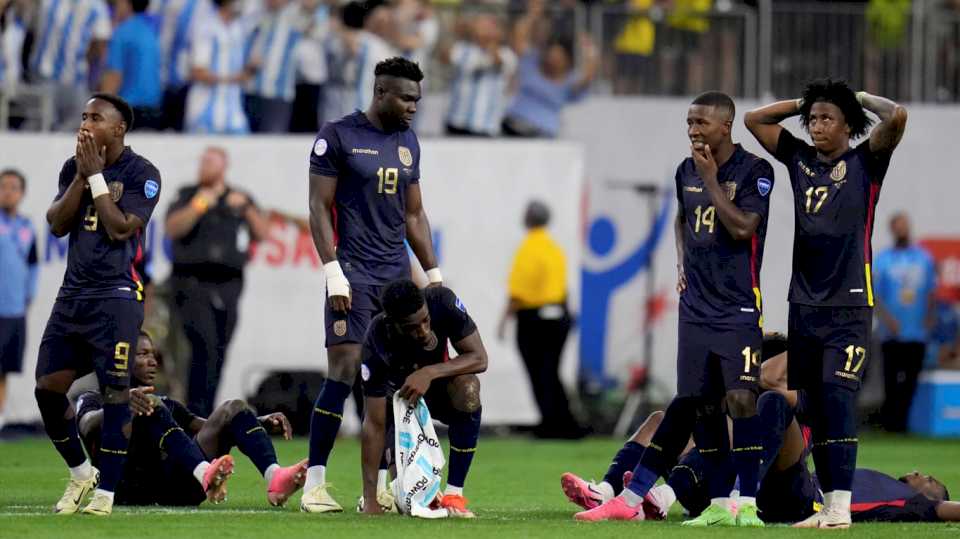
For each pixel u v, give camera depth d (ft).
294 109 211.82
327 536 85.61
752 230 97.91
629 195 220.23
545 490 134.21
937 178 225.97
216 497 104.83
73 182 96.73
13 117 208.74
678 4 227.40
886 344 223.71
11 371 193.16
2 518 93.81
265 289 198.59
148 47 205.98
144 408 103.60
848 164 98.73
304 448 182.29
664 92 227.61
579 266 204.44
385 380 100.42
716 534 90.33
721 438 99.81
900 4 230.07
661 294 219.41
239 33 208.44
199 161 197.57
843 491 97.55
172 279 196.24
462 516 100.78
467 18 220.64
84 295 97.04
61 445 100.37
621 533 90.33
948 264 226.38
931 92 231.30
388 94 105.81
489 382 203.51
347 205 105.91
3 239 192.03
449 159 203.10
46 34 209.87
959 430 225.56
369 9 211.82
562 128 220.84
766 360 106.93
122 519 93.71
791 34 228.63
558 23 224.94
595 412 215.72
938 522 103.65
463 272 203.00
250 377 198.08
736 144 101.30
